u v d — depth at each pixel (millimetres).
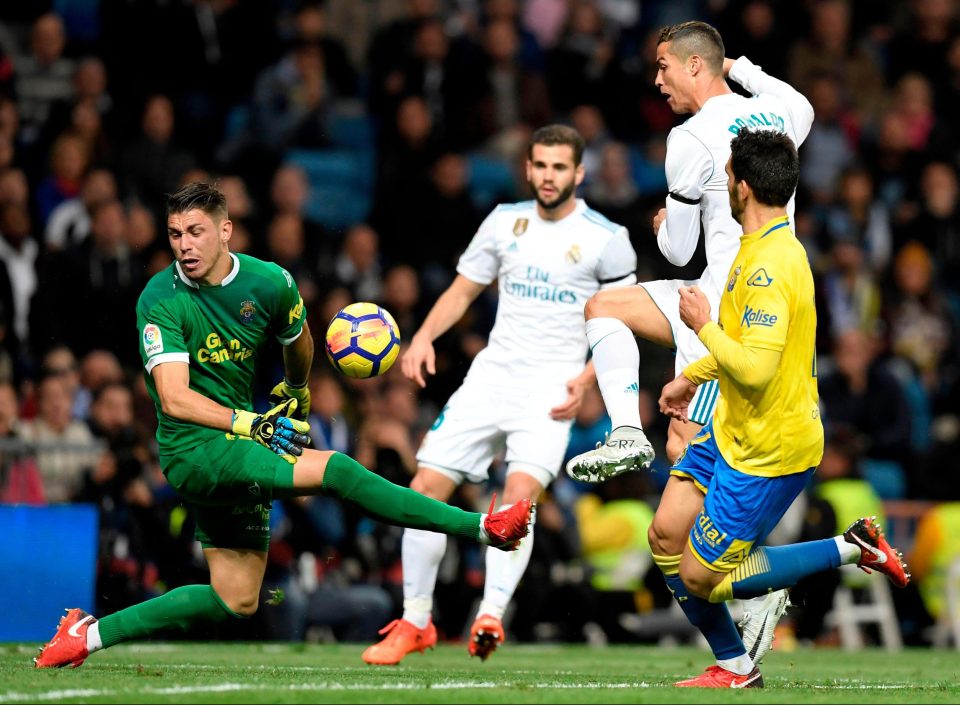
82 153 44562
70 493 35156
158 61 49250
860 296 53156
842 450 41844
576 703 16531
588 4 58781
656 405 46875
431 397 43312
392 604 36719
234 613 20984
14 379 40031
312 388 39125
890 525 44219
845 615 42312
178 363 19906
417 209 49375
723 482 19203
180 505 34031
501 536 20141
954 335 53500
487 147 53938
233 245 43688
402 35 53688
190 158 46969
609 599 40094
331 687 18484
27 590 31000
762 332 18453
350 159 52812
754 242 19172
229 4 50906
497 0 56312
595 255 27078
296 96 51344
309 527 35844
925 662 32844
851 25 64812
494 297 47094
